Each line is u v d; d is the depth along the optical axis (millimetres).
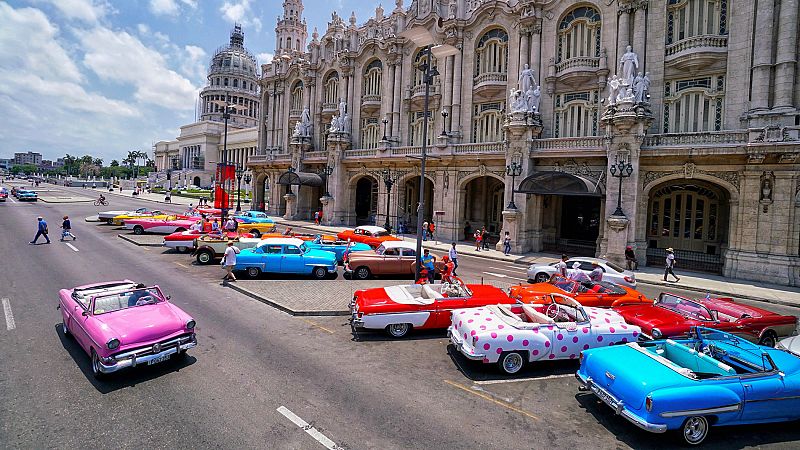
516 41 34375
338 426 7250
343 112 46031
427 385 9000
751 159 23438
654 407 6680
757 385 7262
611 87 27688
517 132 31156
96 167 195250
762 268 23391
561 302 11594
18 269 18516
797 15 23438
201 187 119750
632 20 29125
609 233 26969
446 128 38438
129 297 10219
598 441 7129
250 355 10211
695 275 25000
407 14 42688
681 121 27578
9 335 10945
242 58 139875
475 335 9430
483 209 41125
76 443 6605
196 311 13578
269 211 57812
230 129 127438
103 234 31266
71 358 9680
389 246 20484
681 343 8680
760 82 24203
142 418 7355
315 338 11594
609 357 8039
